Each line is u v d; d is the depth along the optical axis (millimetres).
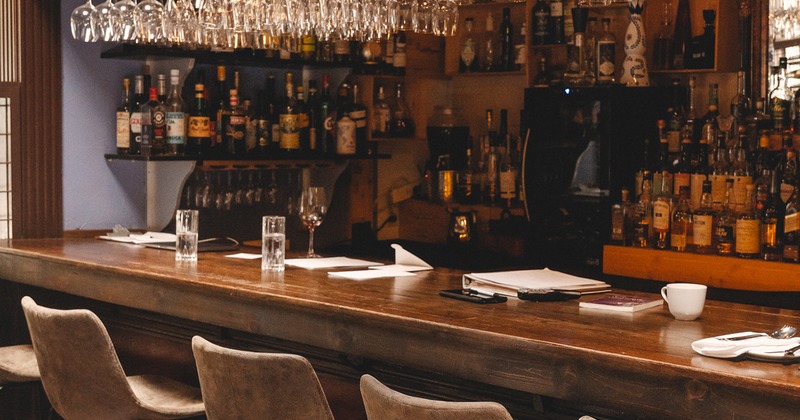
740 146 4695
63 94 4988
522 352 2537
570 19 5535
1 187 4879
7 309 4715
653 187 4977
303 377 2613
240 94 5457
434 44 6238
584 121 5062
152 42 4797
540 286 3229
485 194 6047
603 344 2453
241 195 5344
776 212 4367
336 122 5648
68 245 4617
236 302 3355
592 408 2602
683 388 2236
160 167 5188
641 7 5133
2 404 4809
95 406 3223
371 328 2918
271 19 4055
